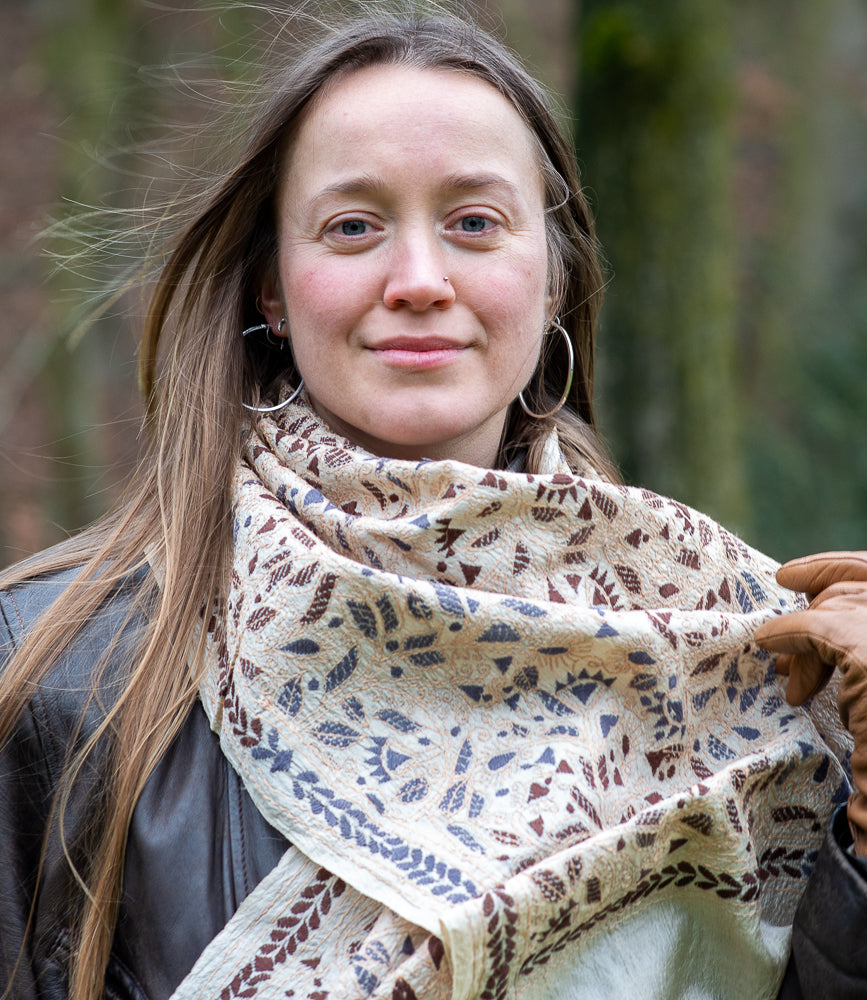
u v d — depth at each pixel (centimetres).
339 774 135
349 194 148
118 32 527
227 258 167
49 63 534
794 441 714
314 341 151
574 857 130
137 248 202
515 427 179
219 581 151
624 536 154
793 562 157
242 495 154
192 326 167
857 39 952
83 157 476
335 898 132
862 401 730
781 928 149
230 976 129
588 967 136
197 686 144
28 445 643
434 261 147
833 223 884
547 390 192
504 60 163
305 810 133
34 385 674
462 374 151
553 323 183
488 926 124
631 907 140
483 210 150
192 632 147
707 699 152
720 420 428
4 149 757
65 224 209
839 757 162
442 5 202
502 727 140
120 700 142
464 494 146
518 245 153
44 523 588
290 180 156
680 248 417
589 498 151
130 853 138
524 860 131
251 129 163
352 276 149
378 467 150
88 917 136
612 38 410
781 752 150
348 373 151
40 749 143
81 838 141
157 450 166
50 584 155
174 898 135
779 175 880
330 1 191
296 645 139
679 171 415
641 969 138
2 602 153
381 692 140
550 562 150
